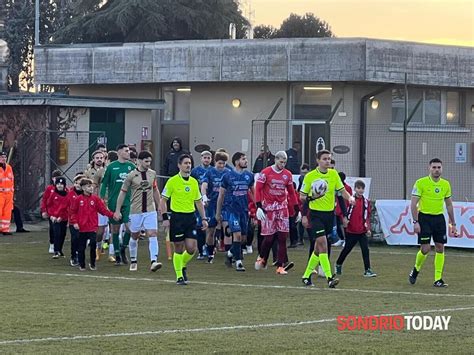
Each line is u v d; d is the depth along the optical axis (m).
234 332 13.04
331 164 20.50
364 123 37.31
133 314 14.44
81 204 21.00
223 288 17.92
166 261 22.84
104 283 18.52
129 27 59.66
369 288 18.33
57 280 18.92
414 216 19.11
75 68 40.72
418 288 18.48
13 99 35.28
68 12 70.00
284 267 20.89
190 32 61.44
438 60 37.66
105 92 41.50
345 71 36.31
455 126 39.25
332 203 18.67
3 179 29.14
